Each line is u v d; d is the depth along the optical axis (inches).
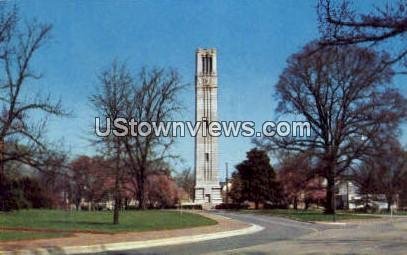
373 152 2524.6
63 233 1353.3
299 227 1959.9
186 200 5531.5
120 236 1346.0
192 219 2124.8
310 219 2428.6
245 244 1249.4
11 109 1716.3
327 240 1352.1
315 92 2593.5
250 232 1691.7
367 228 1907.0
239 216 2669.8
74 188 1776.6
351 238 1418.6
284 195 4244.6
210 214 2817.4
